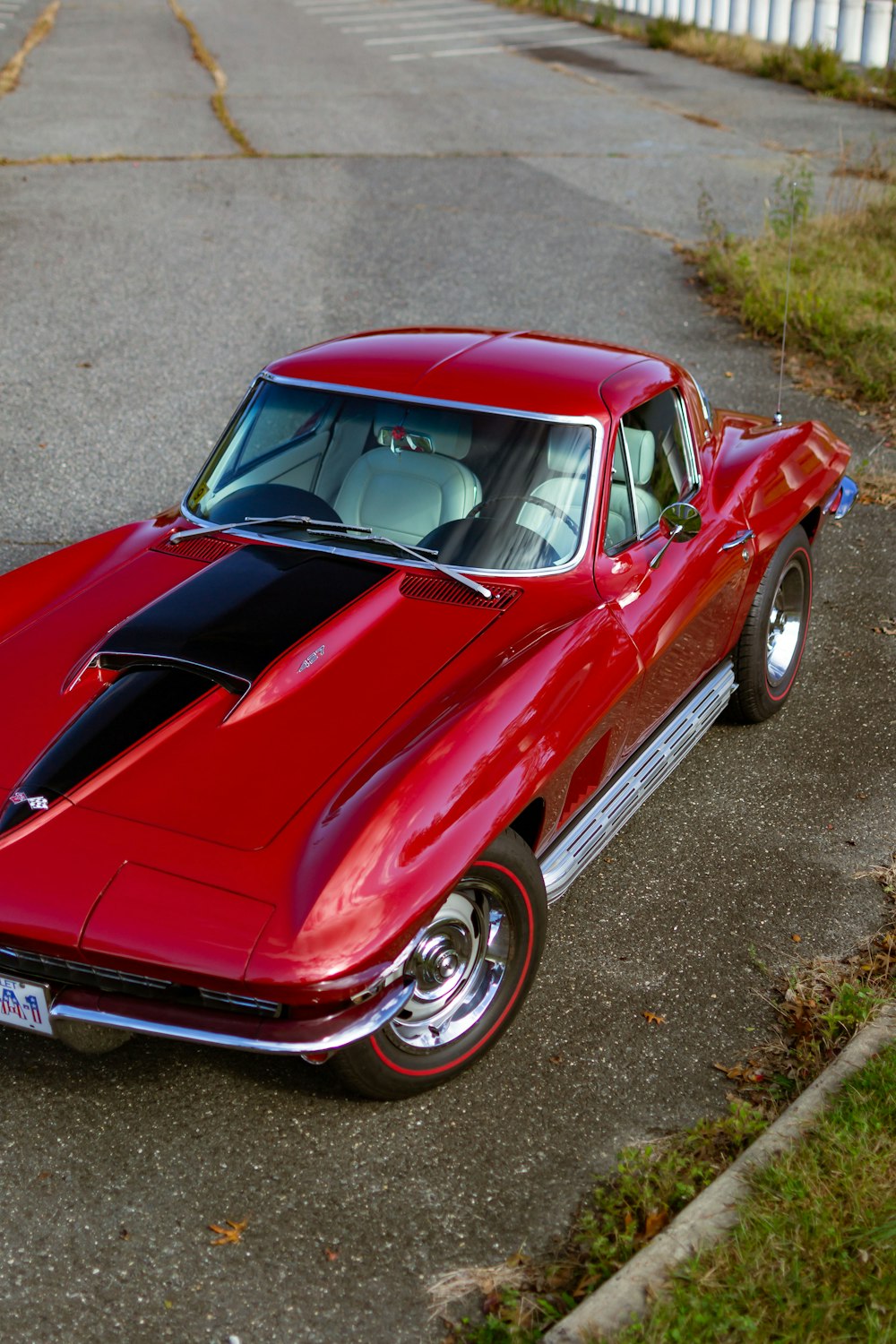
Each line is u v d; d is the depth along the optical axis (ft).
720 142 58.23
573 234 43.04
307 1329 8.88
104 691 11.31
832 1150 9.78
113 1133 10.57
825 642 19.56
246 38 91.20
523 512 13.17
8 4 110.11
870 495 24.64
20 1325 8.86
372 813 9.69
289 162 52.85
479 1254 9.48
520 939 11.25
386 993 9.64
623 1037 11.72
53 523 22.97
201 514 14.35
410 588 12.67
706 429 16.83
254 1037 9.34
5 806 10.21
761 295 34.55
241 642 11.54
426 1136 10.58
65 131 57.82
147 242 41.42
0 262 39.22
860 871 14.16
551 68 80.23
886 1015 11.46
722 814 15.33
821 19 83.30
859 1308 8.63
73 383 30.04
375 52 85.71
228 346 32.45
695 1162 10.13
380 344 15.38
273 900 9.22
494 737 10.66
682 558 14.48
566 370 14.52
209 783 10.18
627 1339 8.36
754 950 12.87
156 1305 9.04
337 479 13.75
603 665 12.30
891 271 37.40
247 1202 9.92
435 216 45.03
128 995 9.70
